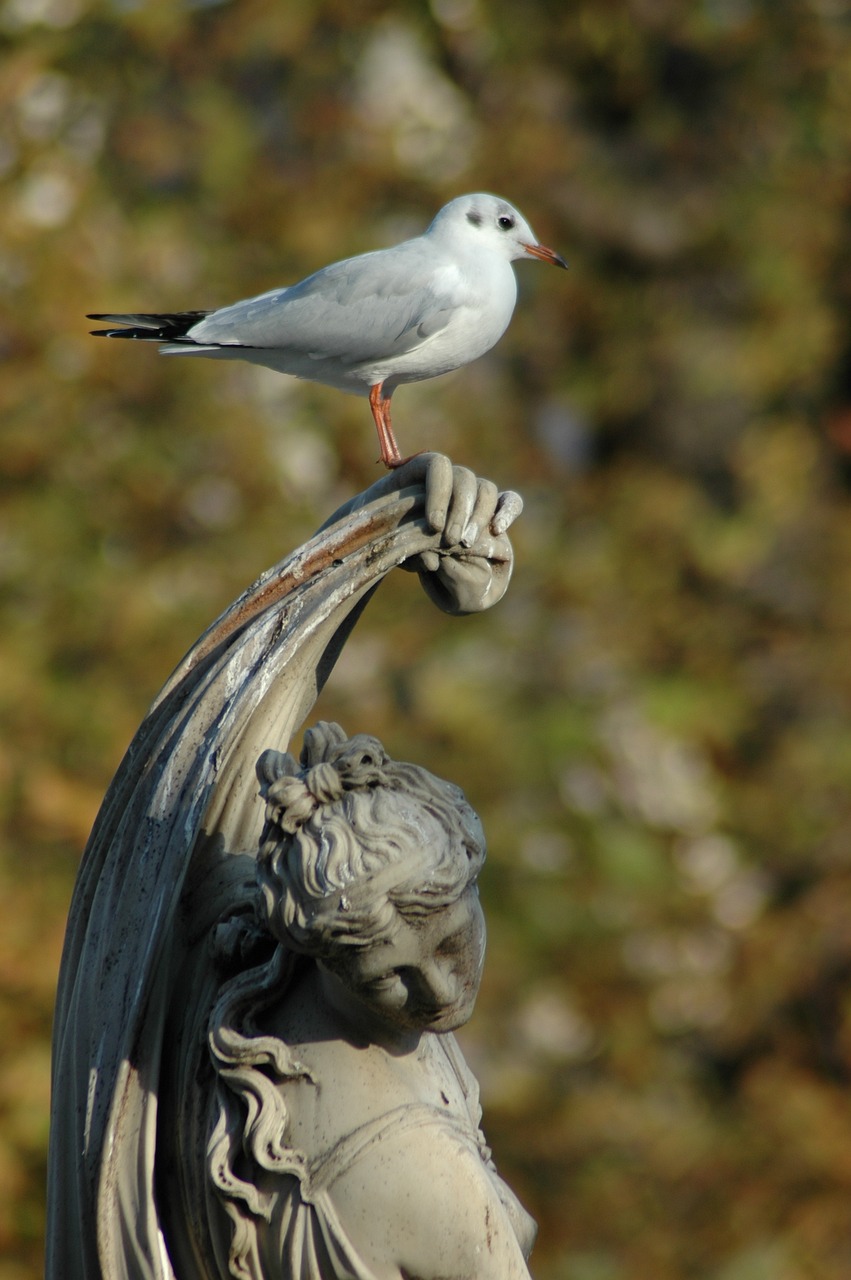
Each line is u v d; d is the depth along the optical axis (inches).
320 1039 112.0
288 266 524.7
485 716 509.0
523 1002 499.2
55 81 504.4
